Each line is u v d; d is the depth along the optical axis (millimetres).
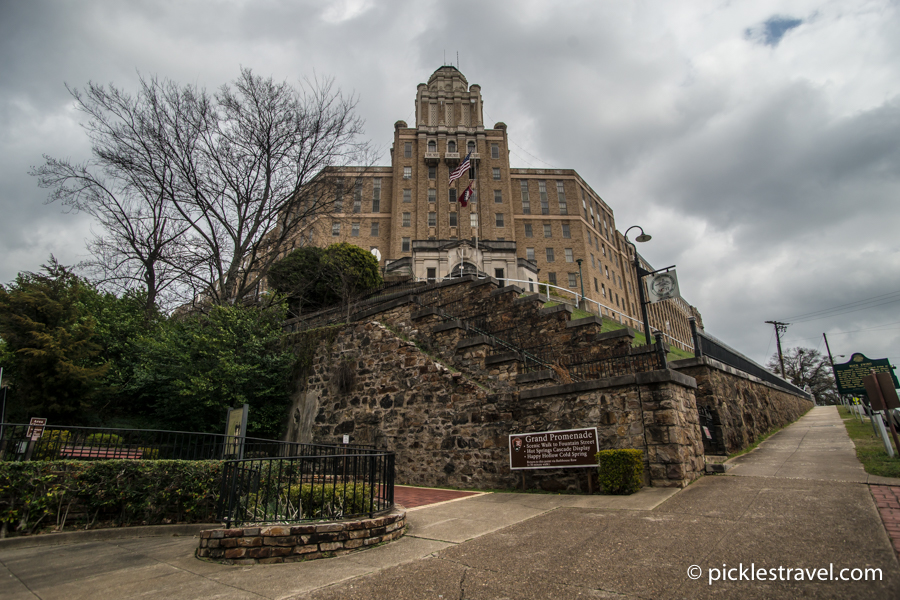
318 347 15562
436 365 11883
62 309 13578
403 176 58719
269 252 21578
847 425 14266
